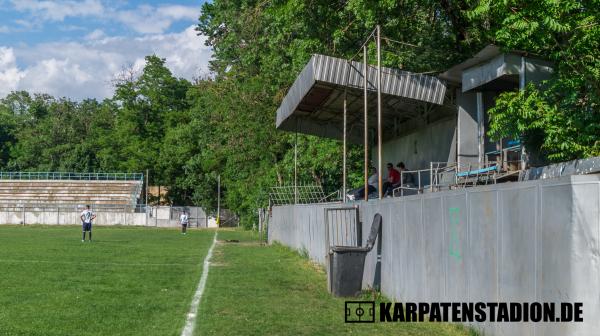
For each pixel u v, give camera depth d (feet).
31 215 219.20
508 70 43.68
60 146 297.12
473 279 27.86
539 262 22.16
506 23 37.29
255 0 122.83
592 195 19.12
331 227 58.44
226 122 144.05
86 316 33.83
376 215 42.91
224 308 36.96
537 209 22.38
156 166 253.65
